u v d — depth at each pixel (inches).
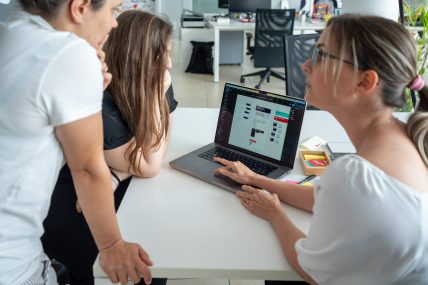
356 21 33.6
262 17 200.7
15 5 33.7
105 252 38.8
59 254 56.2
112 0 34.5
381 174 30.4
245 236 43.1
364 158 32.3
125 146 53.1
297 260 37.7
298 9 256.2
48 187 35.5
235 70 246.5
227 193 51.3
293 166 57.3
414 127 33.6
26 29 31.3
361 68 32.8
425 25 95.3
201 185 53.1
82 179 36.5
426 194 30.6
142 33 52.3
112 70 52.6
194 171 55.2
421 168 32.1
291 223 42.7
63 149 35.0
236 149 61.7
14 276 35.6
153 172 54.4
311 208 47.3
